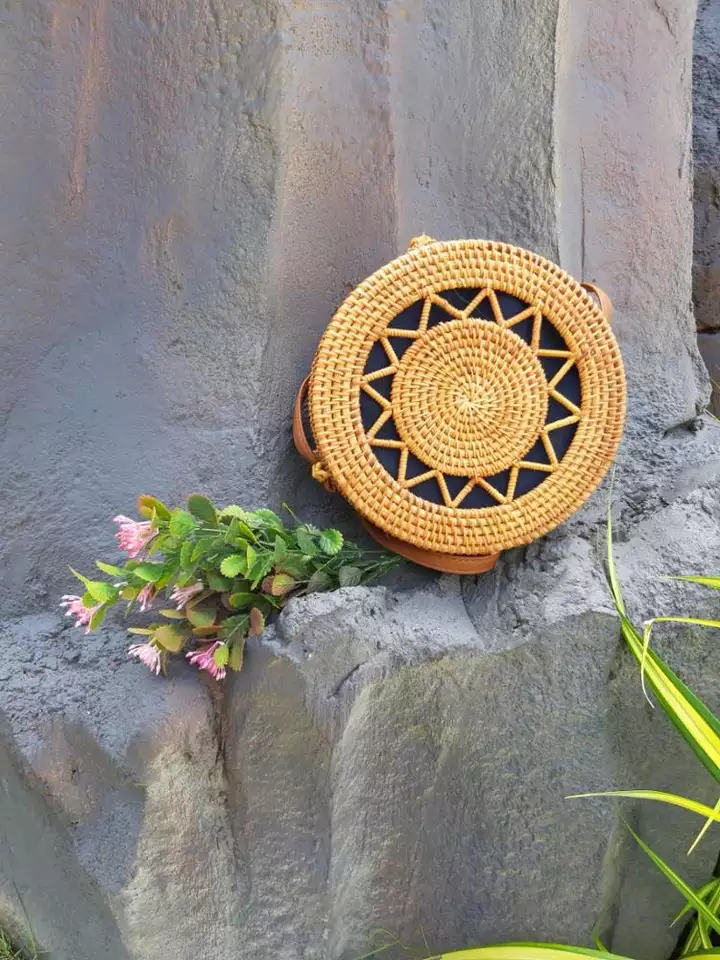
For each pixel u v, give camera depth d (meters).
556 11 0.79
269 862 0.71
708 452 0.82
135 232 0.77
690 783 0.77
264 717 0.69
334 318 0.71
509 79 0.80
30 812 0.71
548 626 0.71
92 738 0.68
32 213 0.77
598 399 0.74
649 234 0.86
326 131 0.77
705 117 1.05
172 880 0.69
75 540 0.76
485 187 0.81
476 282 0.72
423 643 0.70
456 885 0.75
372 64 0.78
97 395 0.77
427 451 0.73
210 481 0.76
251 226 0.76
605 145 0.85
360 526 0.78
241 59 0.75
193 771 0.69
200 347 0.77
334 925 0.72
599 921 0.77
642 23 0.85
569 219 0.83
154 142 0.77
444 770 0.74
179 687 0.70
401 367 0.72
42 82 0.77
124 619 0.74
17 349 0.77
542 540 0.76
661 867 0.72
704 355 1.05
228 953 0.71
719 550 0.76
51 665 0.71
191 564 0.67
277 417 0.78
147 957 0.69
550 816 0.74
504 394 0.73
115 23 0.76
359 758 0.71
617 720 0.74
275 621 0.69
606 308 0.76
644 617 0.73
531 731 0.73
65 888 0.71
